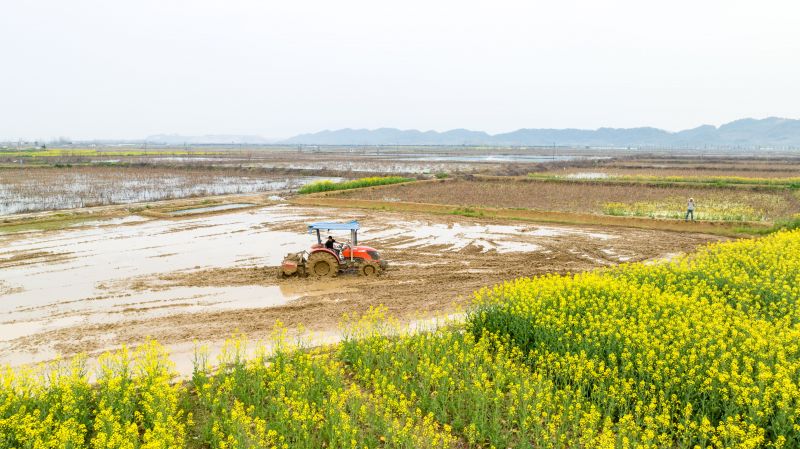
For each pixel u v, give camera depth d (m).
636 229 28.98
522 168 80.38
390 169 78.81
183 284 17.70
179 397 9.74
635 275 16.08
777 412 8.27
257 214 34.09
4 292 16.69
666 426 8.23
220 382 10.19
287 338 12.91
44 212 32.88
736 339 10.72
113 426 8.09
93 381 10.58
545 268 20.27
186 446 8.43
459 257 22.09
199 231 27.78
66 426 7.99
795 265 16.39
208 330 13.53
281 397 9.20
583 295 13.72
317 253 18.61
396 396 9.73
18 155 101.38
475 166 86.88
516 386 9.30
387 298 16.36
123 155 114.56
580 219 31.22
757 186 46.12
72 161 85.88
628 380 9.42
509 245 24.58
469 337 11.80
